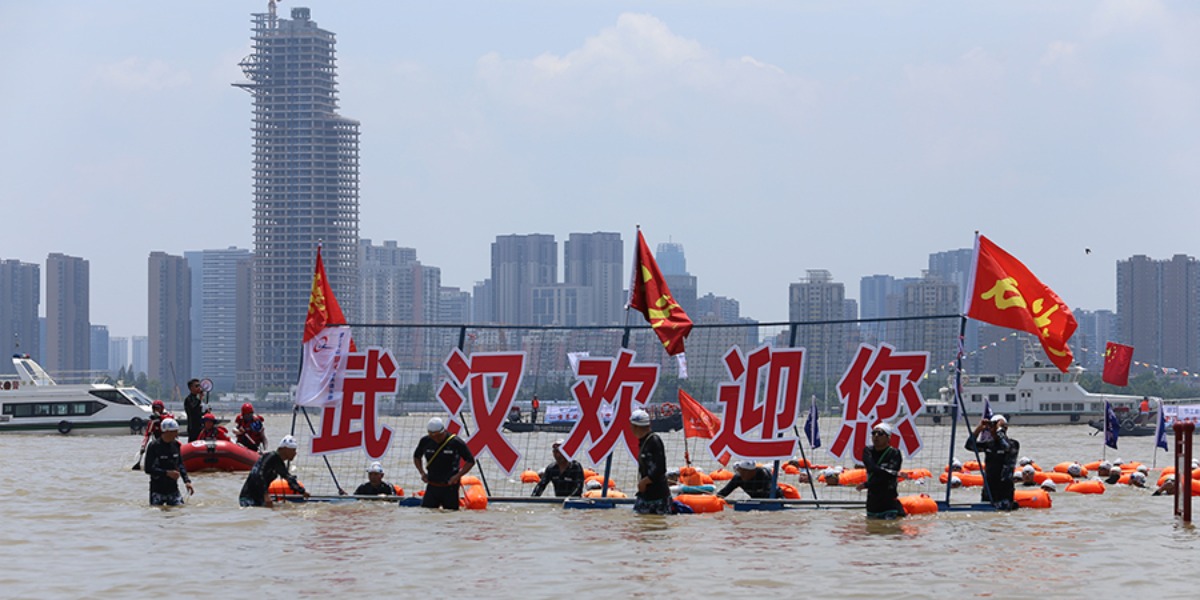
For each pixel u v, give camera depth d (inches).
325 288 942.4
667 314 896.9
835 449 885.8
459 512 869.8
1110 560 669.3
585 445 919.0
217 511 877.2
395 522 812.0
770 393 901.2
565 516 846.5
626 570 632.4
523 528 784.9
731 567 641.6
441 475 884.0
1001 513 888.9
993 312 876.6
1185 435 848.3
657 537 747.4
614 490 1014.4
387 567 639.8
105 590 580.4
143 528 787.4
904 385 879.1
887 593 575.2
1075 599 561.9
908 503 885.2
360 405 937.5
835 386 892.6
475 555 678.5
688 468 1084.5
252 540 733.9
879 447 840.9
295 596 565.9
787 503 900.6
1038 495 942.4
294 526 793.6
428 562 655.8
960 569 637.9
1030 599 561.3
